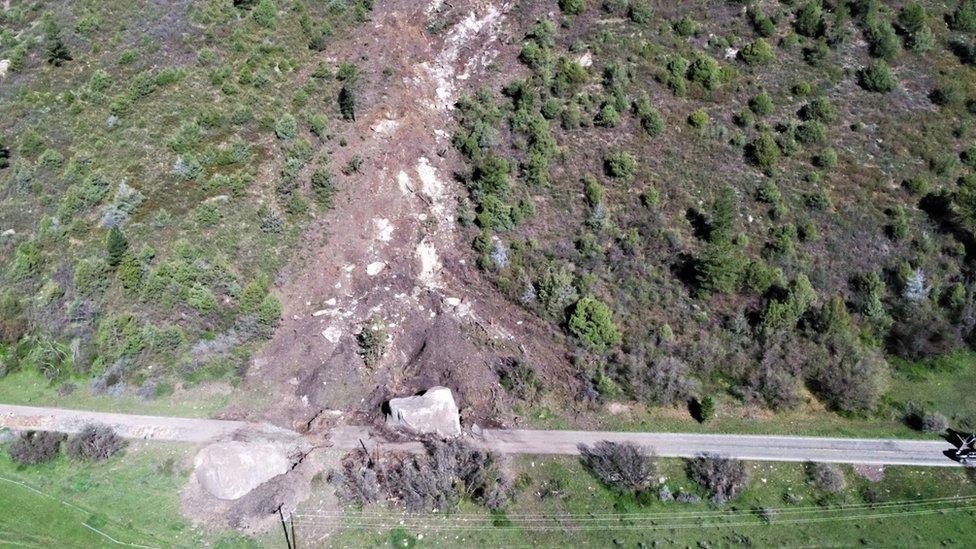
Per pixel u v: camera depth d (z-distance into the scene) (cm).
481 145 5547
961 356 4797
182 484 4231
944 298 4872
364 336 4825
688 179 5309
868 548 3928
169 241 5056
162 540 3975
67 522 4047
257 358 4812
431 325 4984
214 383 4719
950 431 4478
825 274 4934
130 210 5131
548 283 4916
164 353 4759
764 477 4281
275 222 5138
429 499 4141
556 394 4706
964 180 5147
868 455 4381
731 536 4006
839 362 4616
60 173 5372
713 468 4262
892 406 4612
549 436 4522
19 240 5178
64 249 5078
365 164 5466
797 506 4144
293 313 4959
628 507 4153
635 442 4472
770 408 4625
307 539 4009
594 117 5600
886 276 4934
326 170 5316
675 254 5028
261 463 4228
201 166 5300
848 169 5316
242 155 5359
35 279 5019
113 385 4697
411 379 4800
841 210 5162
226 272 4900
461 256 5212
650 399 4644
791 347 4688
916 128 5503
